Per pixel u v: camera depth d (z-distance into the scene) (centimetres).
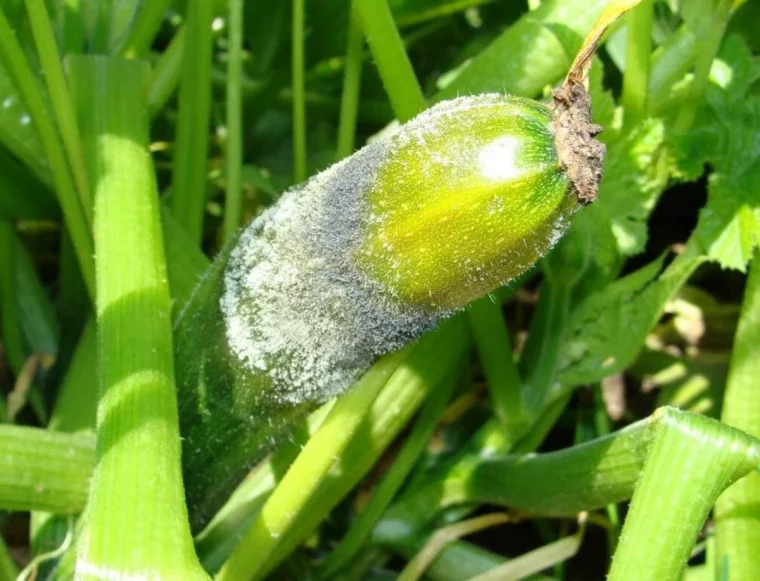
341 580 32
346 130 33
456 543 31
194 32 31
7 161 33
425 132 17
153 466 19
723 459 20
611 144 29
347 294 19
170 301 24
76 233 29
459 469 31
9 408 33
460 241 17
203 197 33
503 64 29
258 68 43
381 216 18
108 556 17
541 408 31
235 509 29
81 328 37
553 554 30
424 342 27
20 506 25
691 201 42
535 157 17
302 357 21
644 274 29
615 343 30
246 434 24
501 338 29
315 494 27
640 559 20
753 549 28
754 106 29
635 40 28
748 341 29
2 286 35
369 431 27
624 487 25
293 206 20
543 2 29
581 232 28
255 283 21
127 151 27
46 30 26
